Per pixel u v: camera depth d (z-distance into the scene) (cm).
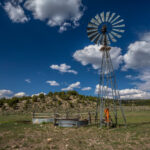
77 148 780
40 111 4444
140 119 2216
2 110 4469
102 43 1669
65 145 833
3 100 5606
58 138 1015
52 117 2086
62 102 6181
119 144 857
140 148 779
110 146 820
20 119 2331
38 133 1194
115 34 1612
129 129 1351
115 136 1087
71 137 1055
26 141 921
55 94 7319
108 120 1539
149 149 759
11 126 1515
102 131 1313
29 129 1368
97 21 1656
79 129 1442
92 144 859
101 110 1579
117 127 1509
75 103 6275
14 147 795
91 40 1622
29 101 5647
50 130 1357
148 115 2950
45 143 877
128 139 980
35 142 900
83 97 7550
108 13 1648
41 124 1764
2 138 996
